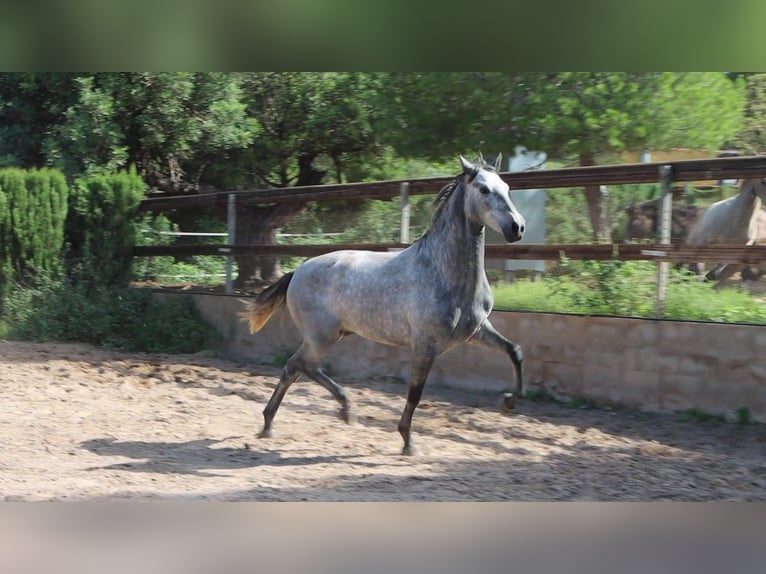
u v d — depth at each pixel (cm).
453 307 636
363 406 869
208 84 1521
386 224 1066
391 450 691
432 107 1288
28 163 1573
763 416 757
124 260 1327
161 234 1367
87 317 1227
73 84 1489
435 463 646
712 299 858
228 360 1153
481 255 640
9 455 647
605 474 612
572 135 1229
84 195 1309
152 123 1506
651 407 824
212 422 790
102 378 973
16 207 1241
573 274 923
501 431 762
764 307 848
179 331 1202
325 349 706
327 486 572
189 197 1286
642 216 940
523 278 962
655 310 852
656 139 1219
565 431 762
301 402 888
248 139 1567
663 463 648
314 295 702
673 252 821
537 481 589
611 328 852
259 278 1226
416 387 656
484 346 675
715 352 784
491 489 566
